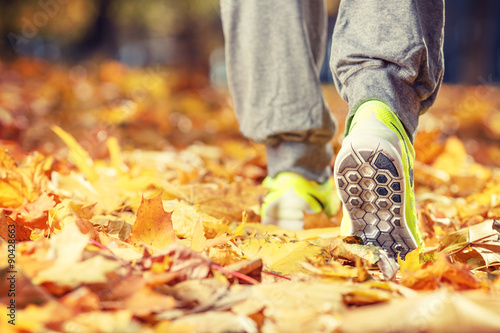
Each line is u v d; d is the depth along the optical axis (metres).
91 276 1.02
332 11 15.76
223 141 4.76
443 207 2.36
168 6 13.77
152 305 1.00
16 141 4.01
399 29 1.52
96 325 0.91
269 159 2.14
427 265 1.31
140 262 1.25
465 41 11.80
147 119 5.66
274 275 1.28
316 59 2.10
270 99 2.00
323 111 2.01
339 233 1.70
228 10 2.04
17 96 5.91
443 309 0.91
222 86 13.11
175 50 16.61
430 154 3.65
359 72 1.56
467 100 7.87
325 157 2.12
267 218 2.02
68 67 10.49
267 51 1.98
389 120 1.46
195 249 1.40
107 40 12.89
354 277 1.26
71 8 12.76
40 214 1.59
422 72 1.57
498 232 1.61
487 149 4.73
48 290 1.07
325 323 0.99
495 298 1.01
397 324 0.89
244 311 1.05
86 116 5.50
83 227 1.38
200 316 1.00
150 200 1.41
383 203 1.45
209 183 2.55
